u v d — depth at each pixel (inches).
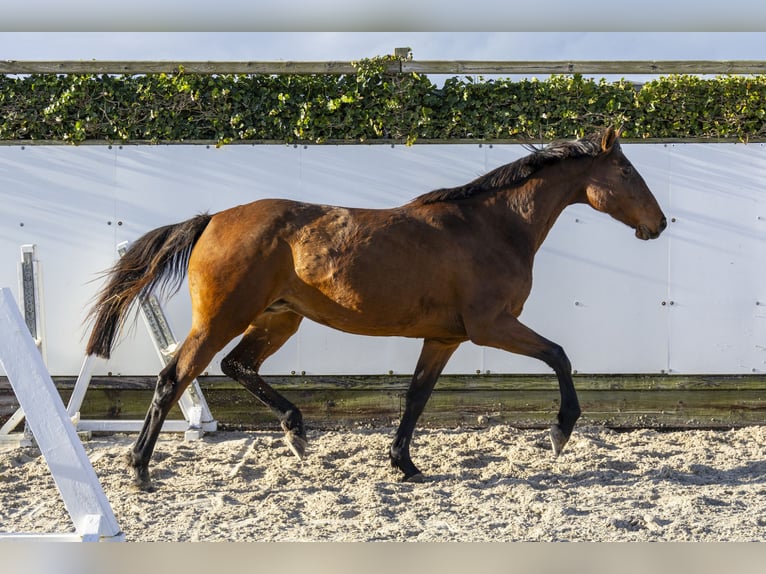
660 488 168.7
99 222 236.7
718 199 238.2
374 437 219.9
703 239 238.4
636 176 186.5
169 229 177.3
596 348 237.1
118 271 175.8
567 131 237.8
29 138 236.8
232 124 235.1
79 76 233.5
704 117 238.4
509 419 235.1
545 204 183.6
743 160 238.7
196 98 232.7
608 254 237.3
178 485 171.9
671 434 227.1
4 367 114.7
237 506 153.9
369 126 237.0
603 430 231.3
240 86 234.8
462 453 200.8
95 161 236.5
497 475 180.2
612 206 186.4
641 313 237.6
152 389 235.8
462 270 171.9
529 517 147.4
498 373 235.3
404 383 235.3
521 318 237.0
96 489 114.3
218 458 197.0
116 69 230.2
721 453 203.2
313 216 172.1
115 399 235.8
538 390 235.6
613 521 141.3
